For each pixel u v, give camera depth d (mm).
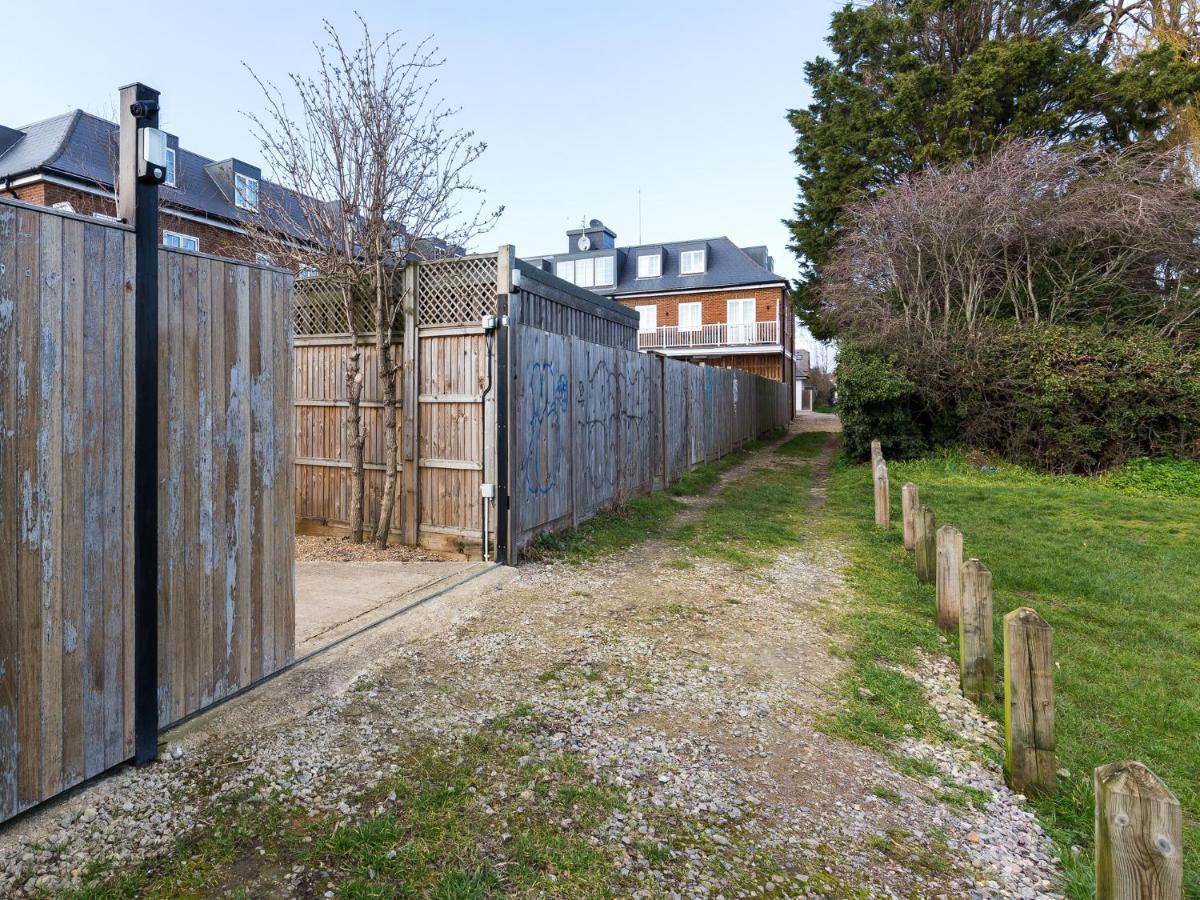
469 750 2855
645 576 5773
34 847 2096
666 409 10562
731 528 7828
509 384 5738
